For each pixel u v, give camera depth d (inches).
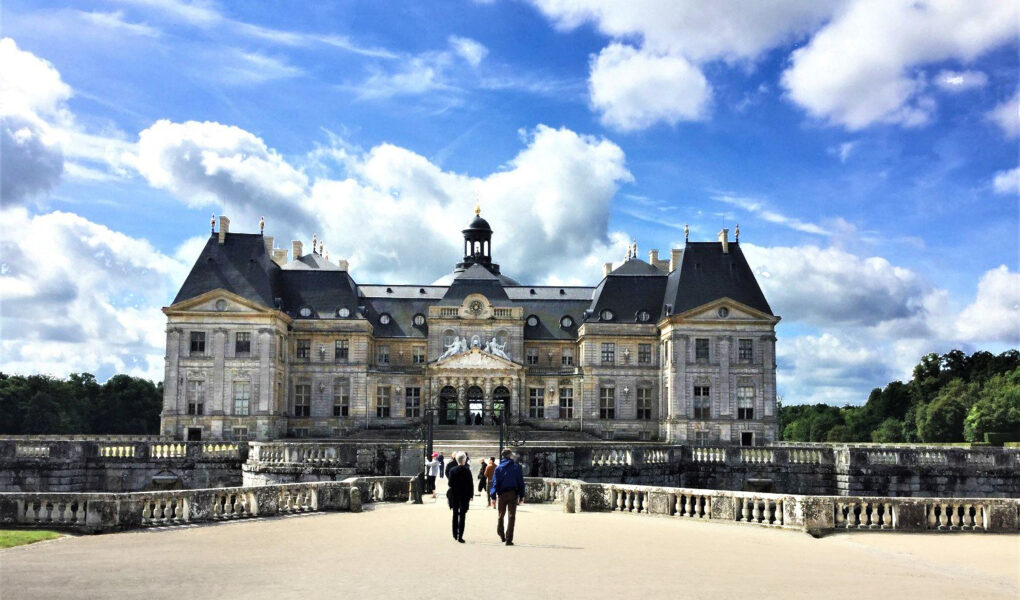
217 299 3971.5
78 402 6274.6
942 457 2645.2
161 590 826.2
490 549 1120.2
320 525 1366.9
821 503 1353.3
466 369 4195.4
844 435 7130.9
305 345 4266.7
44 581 868.6
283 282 4347.9
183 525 1336.1
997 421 4913.9
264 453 2561.5
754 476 2763.3
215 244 4160.9
